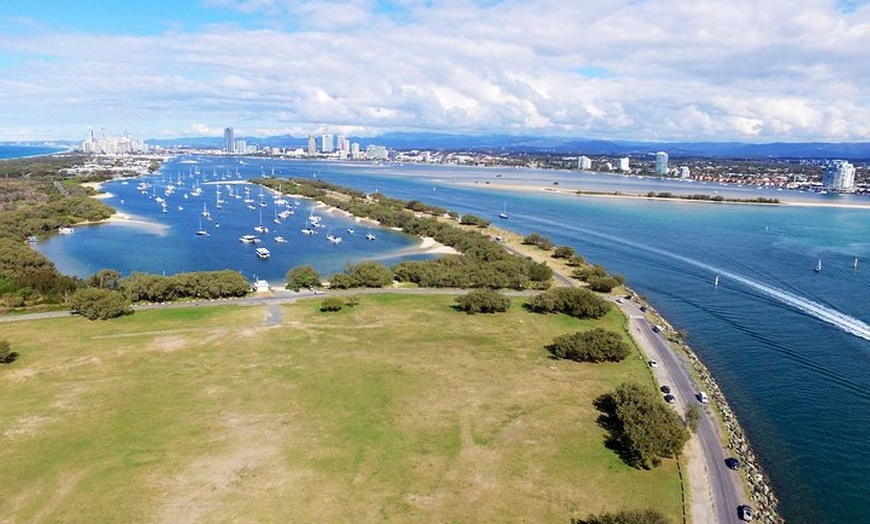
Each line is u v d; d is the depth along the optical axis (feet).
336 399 359.05
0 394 362.94
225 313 536.42
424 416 338.54
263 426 324.80
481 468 287.07
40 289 566.77
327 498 261.24
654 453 291.79
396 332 486.79
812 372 443.32
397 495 264.31
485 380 391.24
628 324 526.16
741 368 449.48
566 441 314.14
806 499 287.07
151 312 538.47
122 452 297.33
